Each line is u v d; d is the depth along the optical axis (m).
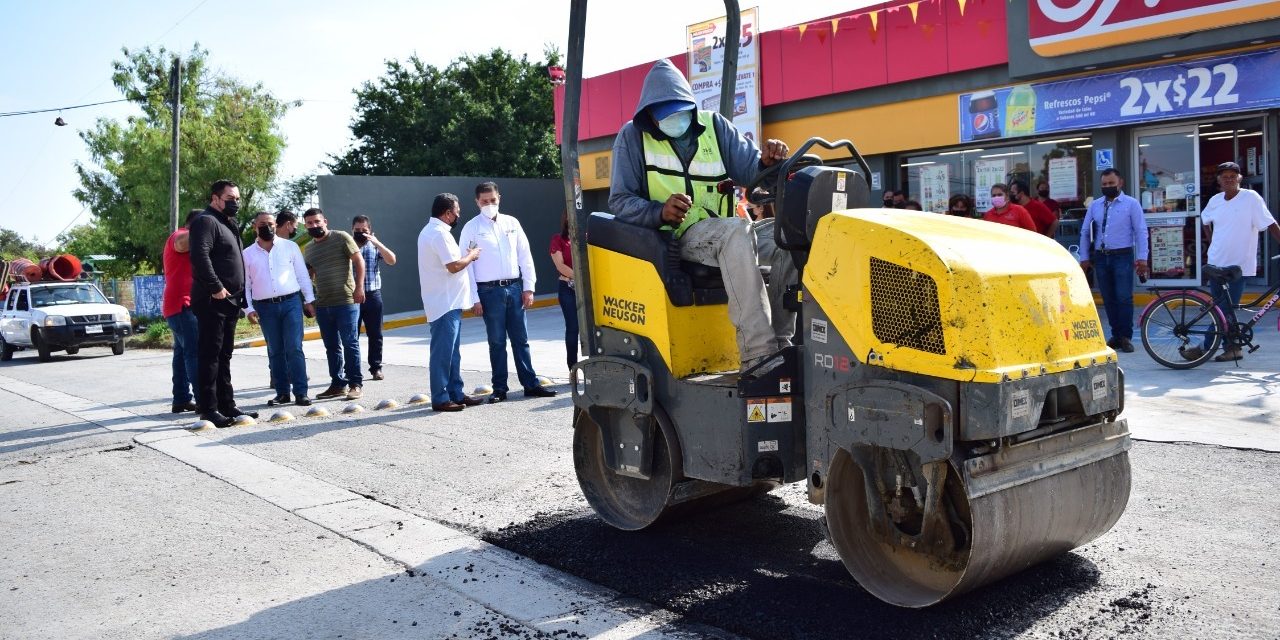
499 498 5.46
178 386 9.37
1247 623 3.25
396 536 4.81
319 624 3.70
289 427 8.05
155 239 36.16
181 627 3.73
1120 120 13.40
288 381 9.66
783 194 3.75
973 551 3.14
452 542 4.68
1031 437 3.32
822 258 3.56
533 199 25.34
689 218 4.42
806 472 3.83
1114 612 3.38
